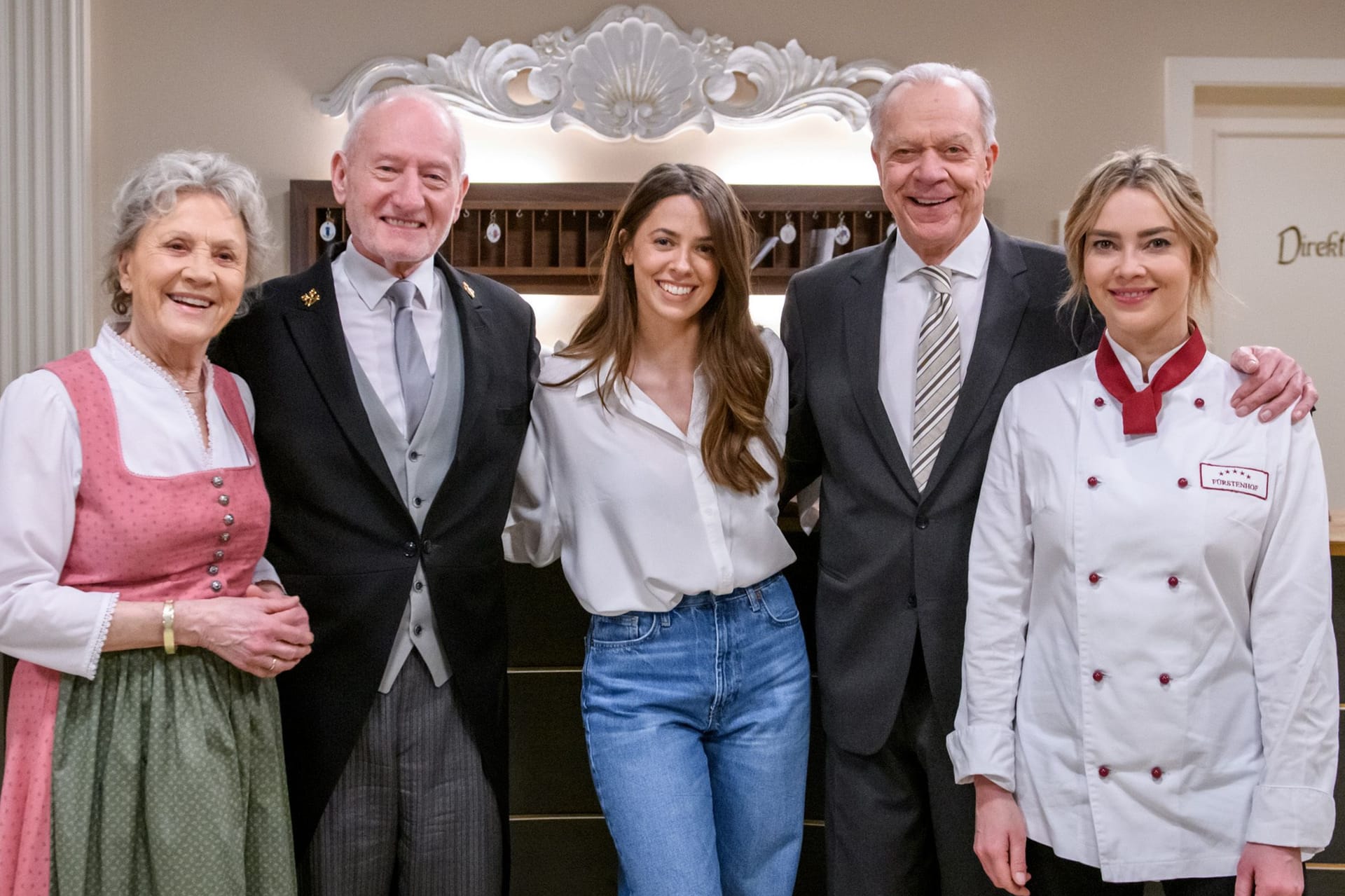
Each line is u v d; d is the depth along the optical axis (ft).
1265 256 14.67
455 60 14.10
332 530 5.63
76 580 4.85
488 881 5.82
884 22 14.30
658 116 14.29
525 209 13.98
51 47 13.37
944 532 5.81
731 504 5.91
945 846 5.84
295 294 5.88
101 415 4.90
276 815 5.22
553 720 7.30
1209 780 4.81
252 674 5.11
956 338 6.01
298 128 14.11
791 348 6.48
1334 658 4.77
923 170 5.93
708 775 5.90
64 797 4.70
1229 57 14.24
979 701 5.32
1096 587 4.98
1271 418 4.91
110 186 13.97
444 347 5.97
